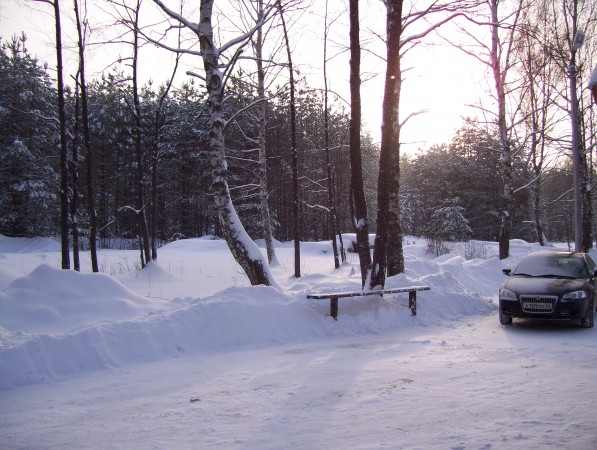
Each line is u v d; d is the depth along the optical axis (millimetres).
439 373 6230
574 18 22375
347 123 40750
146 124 45000
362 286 11398
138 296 10273
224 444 4074
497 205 53906
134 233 51562
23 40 37312
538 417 4422
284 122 37156
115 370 6930
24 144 36344
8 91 36500
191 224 50969
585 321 9602
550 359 6930
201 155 44906
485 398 5070
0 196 36594
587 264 11039
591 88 5383
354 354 7617
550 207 55031
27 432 4582
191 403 5312
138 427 4613
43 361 6715
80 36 13898
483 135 52906
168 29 12078
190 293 13531
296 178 18109
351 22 11562
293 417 4707
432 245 30266
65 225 13164
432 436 4043
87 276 10078
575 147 16328
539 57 23094
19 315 8672
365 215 11953
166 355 7656
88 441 4301
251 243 12047
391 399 5160
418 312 10852
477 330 9641
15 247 34469
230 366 6973
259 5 16688
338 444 3955
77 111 15523
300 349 8109
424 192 68062
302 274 18562
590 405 4762
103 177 47219
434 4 11953
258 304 9289
